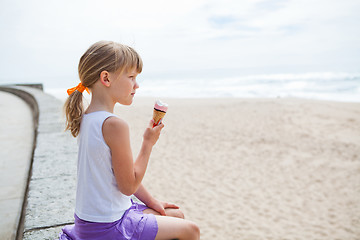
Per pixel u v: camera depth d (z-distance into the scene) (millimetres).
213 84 45344
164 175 7000
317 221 5129
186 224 1317
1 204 2896
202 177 6926
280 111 14234
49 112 6039
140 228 1255
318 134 10375
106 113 1205
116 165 1186
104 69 1184
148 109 15977
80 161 1252
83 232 1258
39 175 2623
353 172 7125
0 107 9625
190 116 14133
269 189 6367
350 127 11094
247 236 4637
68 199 2150
